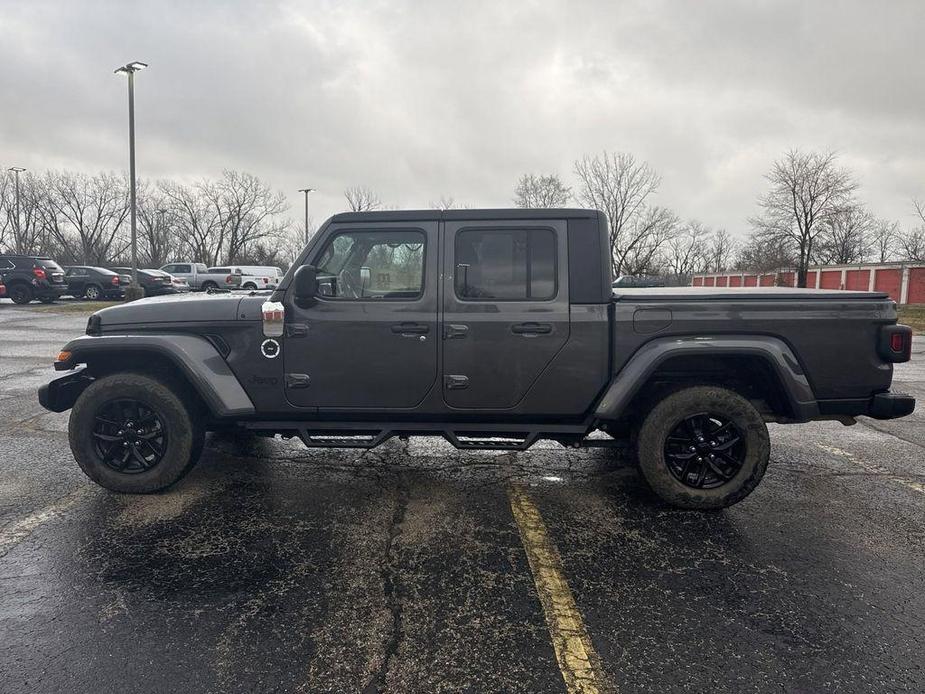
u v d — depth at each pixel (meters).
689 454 3.83
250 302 3.92
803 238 39.34
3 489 4.13
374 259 3.87
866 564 3.18
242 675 2.27
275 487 4.23
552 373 3.80
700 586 2.94
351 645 2.46
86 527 3.55
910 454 5.16
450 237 3.81
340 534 3.49
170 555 3.21
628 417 4.04
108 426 4.01
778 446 5.41
